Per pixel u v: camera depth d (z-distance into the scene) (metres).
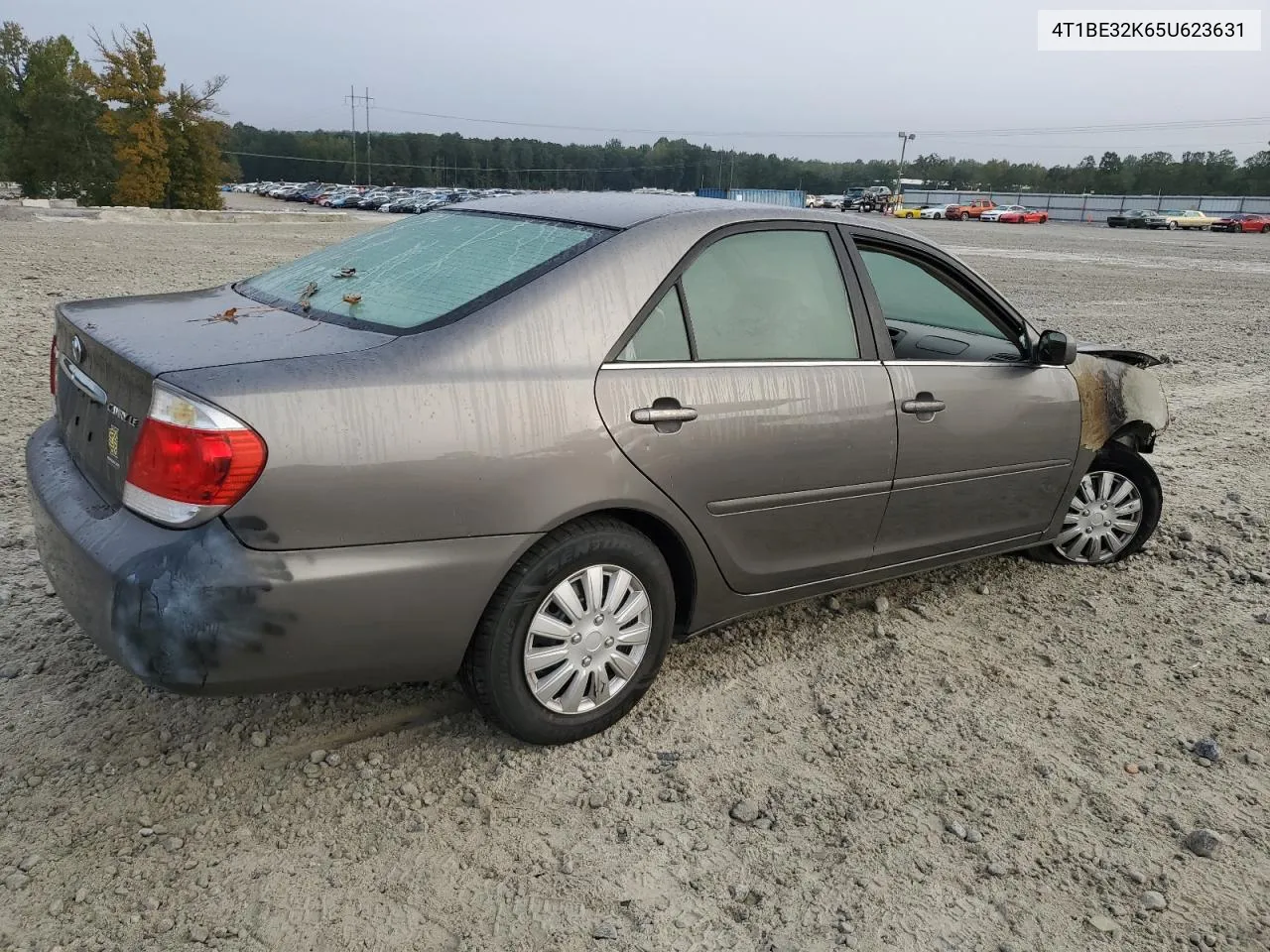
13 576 3.98
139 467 2.46
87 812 2.66
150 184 58.06
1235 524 5.71
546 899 2.48
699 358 3.13
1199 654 4.07
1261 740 3.44
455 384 2.63
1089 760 3.26
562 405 2.78
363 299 2.99
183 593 2.35
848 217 3.70
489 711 2.92
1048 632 4.19
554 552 2.84
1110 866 2.75
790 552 3.47
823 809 2.90
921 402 3.67
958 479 3.90
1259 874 2.76
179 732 3.03
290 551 2.44
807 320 3.44
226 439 2.34
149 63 56.78
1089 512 4.80
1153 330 13.90
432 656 2.74
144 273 13.75
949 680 3.69
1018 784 3.09
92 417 2.79
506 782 2.91
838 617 4.17
